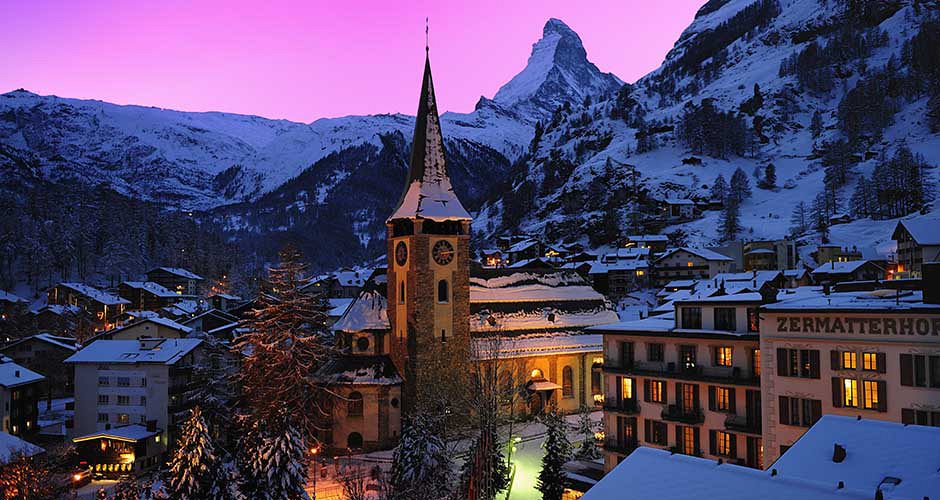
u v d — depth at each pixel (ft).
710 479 88.38
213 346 307.58
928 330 132.26
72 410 364.17
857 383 141.18
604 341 203.31
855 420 103.65
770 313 154.92
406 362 264.11
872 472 88.33
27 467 209.05
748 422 167.84
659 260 618.85
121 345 317.63
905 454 90.84
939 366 130.82
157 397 297.12
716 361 176.14
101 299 546.67
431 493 180.24
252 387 260.01
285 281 267.39
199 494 160.04
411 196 272.10
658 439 187.01
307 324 305.94
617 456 196.34
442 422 216.54
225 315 462.19
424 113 280.92
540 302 315.37
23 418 302.66
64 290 574.97
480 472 175.83
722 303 176.96
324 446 255.29
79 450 276.82
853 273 426.51
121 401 298.97
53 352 388.78
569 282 336.49
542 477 189.88
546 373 298.56
